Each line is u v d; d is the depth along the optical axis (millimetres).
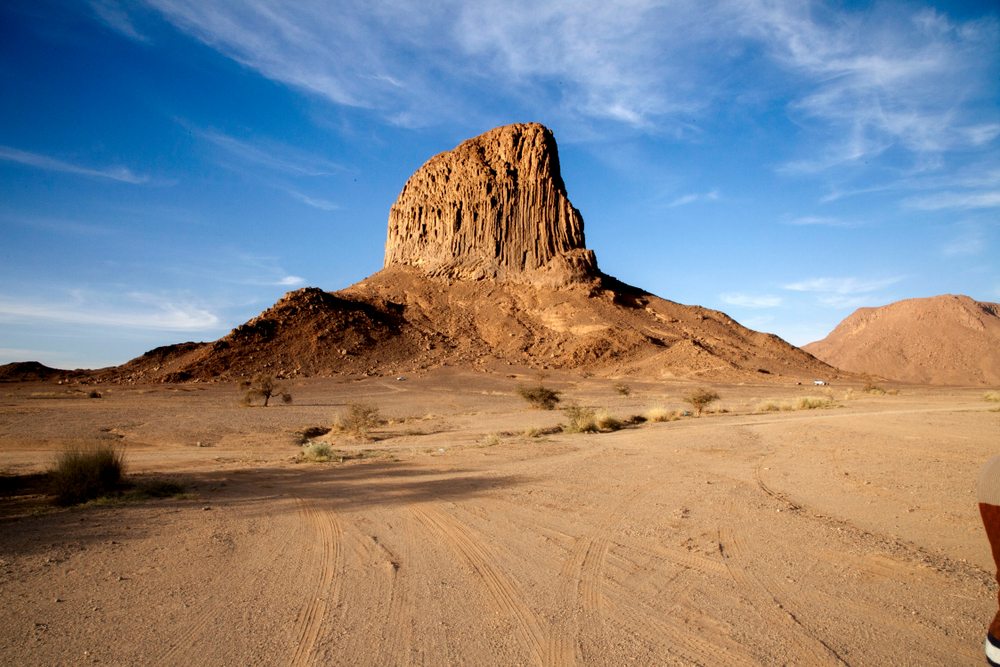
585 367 102125
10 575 5699
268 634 4207
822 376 96750
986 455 12000
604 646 3898
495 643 3988
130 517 8414
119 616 4598
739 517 7391
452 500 9172
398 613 4578
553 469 12039
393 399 58219
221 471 14117
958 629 4023
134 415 36938
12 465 17391
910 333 192750
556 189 154625
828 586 4918
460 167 159500
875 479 9742
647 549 6176
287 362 99188
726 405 40906
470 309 135125
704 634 4047
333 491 10547
